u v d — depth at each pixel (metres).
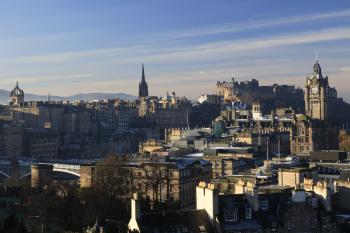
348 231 129.12
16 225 126.06
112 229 131.62
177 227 119.50
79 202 195.25
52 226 179.12
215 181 198.88
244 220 123.25
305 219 127.06
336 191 149.75
